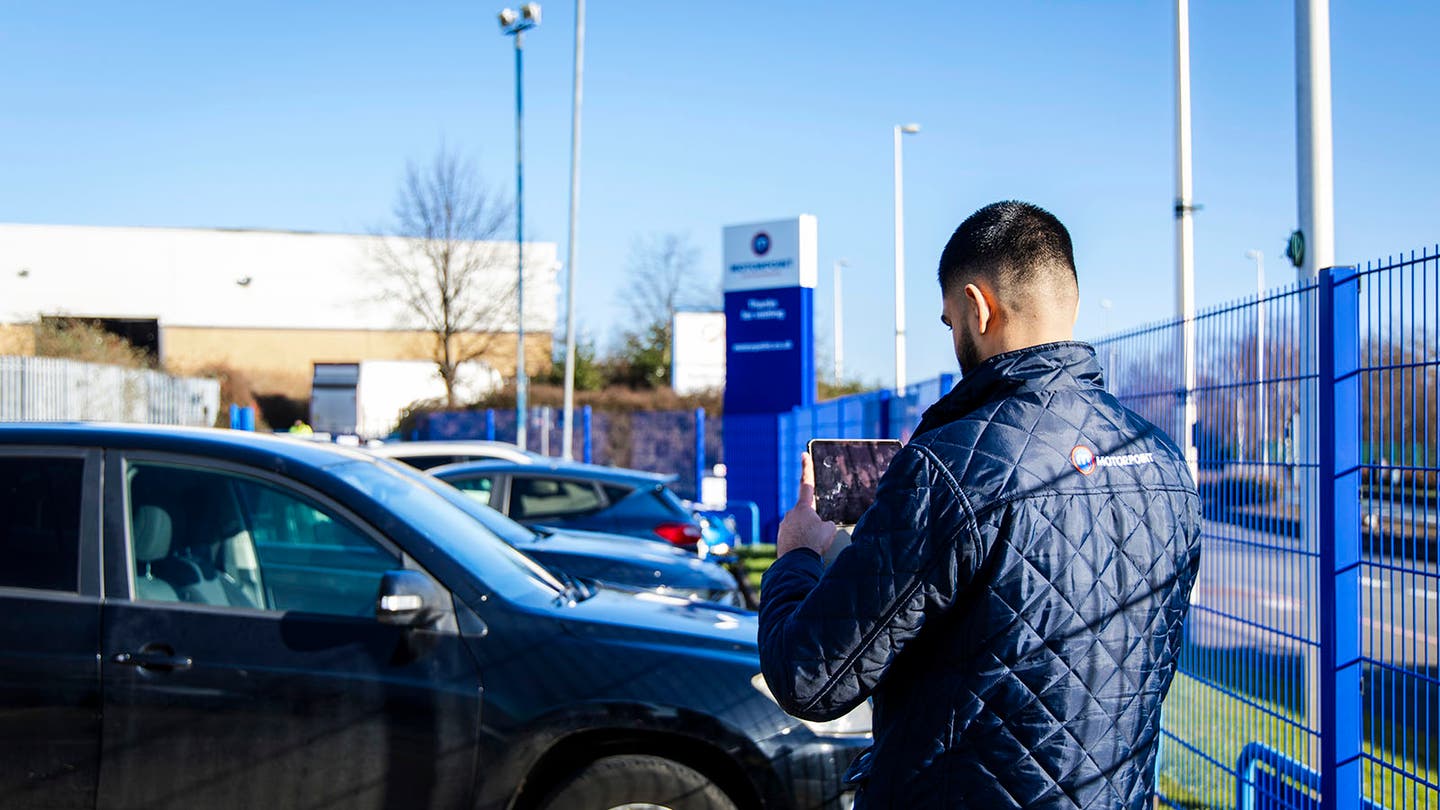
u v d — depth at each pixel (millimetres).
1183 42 9586
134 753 3654
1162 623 1939
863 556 1862
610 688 3674
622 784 3633
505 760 3623
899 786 1897
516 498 9430
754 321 20578
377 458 4711
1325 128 5949
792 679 1887
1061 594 1829
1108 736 1840
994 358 1976
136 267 51062
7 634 3727
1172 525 1979
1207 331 4406
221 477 4004
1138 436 2012
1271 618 3971
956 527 1824
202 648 3707
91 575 3809
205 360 51312
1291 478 3832
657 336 39062
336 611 3807
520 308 23594
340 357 52531
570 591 4258
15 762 3674
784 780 3676
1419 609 3180
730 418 19500
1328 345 3543
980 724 1837
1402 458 3260
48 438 4016
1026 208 2055
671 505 9602
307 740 3648
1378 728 3391
